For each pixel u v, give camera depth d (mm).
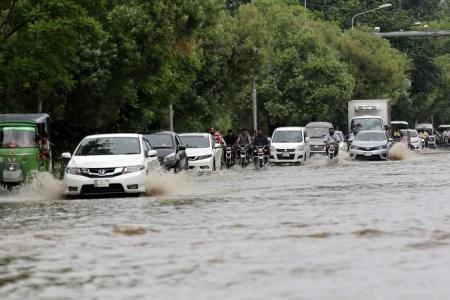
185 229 26781
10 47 52562
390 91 152500
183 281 18078
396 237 23938
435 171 60406
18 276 19172
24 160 49094
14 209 36062
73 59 56094
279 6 132750
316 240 23625
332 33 145000
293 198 38281
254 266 19656
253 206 34438
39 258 21641
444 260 20016
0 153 49094
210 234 25422
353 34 149000
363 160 87562
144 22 65312
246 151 79625
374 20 192375
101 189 41406
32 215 33031
